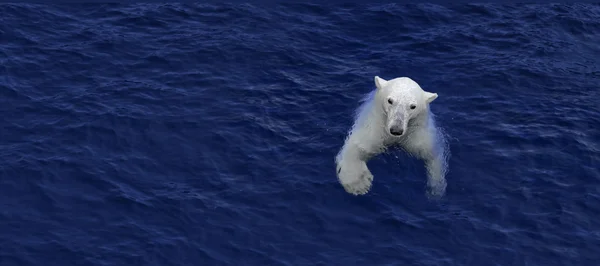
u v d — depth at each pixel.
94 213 35.72
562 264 34.44
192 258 33.91
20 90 43.00
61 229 34.84
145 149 39.66
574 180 38.78
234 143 40.28
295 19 51.97
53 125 40.66
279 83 45.47
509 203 37.34
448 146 40.59
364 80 46.03
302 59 47.94
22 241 34.06
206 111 42.56
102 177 37.66
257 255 34.22
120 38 48.47
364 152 38.75
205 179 38.00
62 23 49.38
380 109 39.03
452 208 36.91
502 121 42.84
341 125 41.91
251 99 43.81
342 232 35.53
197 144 40.12
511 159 39.94
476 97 44.88
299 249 34.62
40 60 45.66
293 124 41.94
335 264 33.97
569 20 53.31
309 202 36.91
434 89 45.59
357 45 49.91
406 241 35.22
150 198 36.66
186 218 35.72
